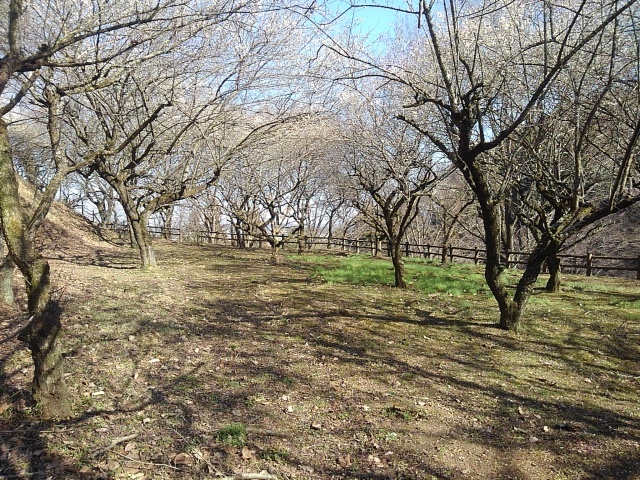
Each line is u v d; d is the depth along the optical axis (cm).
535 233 1226
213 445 417
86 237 2205
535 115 923
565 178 1184
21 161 1502
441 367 663
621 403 566
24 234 423
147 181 1709
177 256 2038
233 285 1248
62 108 1060
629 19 796
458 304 1068
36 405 446
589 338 838
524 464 416
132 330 736
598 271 2373
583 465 418
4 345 612
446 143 1191
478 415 513
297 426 465
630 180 917
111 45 907
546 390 596
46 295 435
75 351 621
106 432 427
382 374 623
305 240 2661
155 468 378
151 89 1226
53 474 357
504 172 908
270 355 675
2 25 511
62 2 820
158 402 498
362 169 1456
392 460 411
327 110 1361
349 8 634
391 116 1228
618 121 873
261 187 2309
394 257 1279
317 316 915
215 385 555
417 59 1251
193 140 1393
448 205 2520
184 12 805
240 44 1145
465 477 392
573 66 849
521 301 858
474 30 1063
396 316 941
